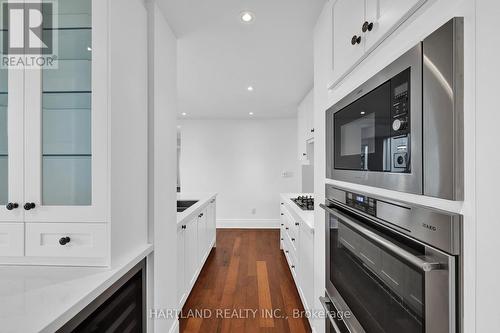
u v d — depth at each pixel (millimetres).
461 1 580
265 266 3428
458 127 579
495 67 503
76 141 1224
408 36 771
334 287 1328
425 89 659
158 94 1649
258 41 2086
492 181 509
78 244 1149
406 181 744
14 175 1142
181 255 2213
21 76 1140
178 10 1675
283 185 5594
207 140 5625
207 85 3225
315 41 1832
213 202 4156
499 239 496
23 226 1148
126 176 1291
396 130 790
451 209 615
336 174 1315
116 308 1222
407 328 748
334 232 1335
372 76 943
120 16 1227
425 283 666
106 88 1135
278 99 3945
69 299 898
